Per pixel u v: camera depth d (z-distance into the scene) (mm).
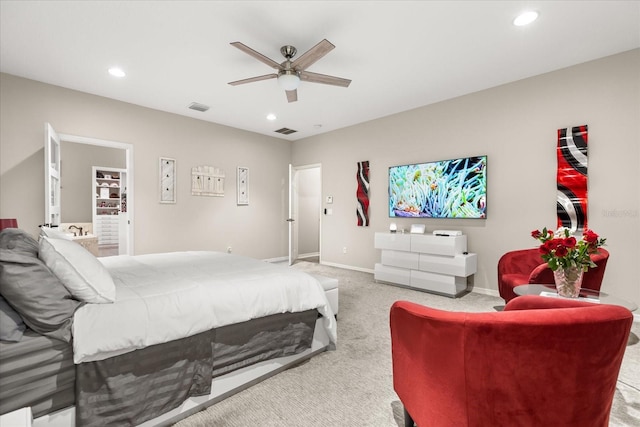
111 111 4121
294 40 2717
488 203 3797
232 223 5527
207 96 4055
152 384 1443
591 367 942
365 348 2354
